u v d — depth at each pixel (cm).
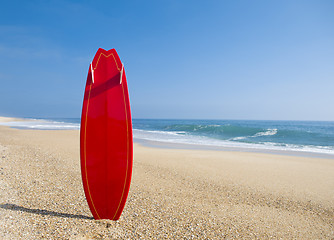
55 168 545
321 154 1100
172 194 436
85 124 303
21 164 548
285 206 423
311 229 330
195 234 271
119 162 302
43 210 301
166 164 717
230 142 1584
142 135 2036
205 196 445
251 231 297
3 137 1187
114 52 315
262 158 909
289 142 1680
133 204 359
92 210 297
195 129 2916
